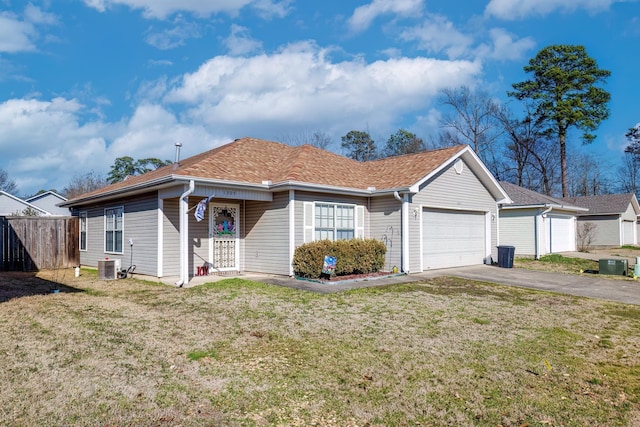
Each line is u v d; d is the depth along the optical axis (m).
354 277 12.88
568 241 26.28
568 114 35.47
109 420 3.66
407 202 14.12
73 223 17.31
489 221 18.08
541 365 5.32
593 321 7.83
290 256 12.70
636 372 5.13
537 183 41.50
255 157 15.12
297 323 7.24
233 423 3.68
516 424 3.77
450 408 4.06
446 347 5.97
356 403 4.13
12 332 6.44
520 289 11.56
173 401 4.09
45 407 3.88
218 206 13.84
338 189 13.44
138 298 9.52
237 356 5.49
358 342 6.16
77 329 6.64
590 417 3.92
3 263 15.82
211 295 9.86
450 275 14.05
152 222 12.98
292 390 4.42
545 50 36.88
